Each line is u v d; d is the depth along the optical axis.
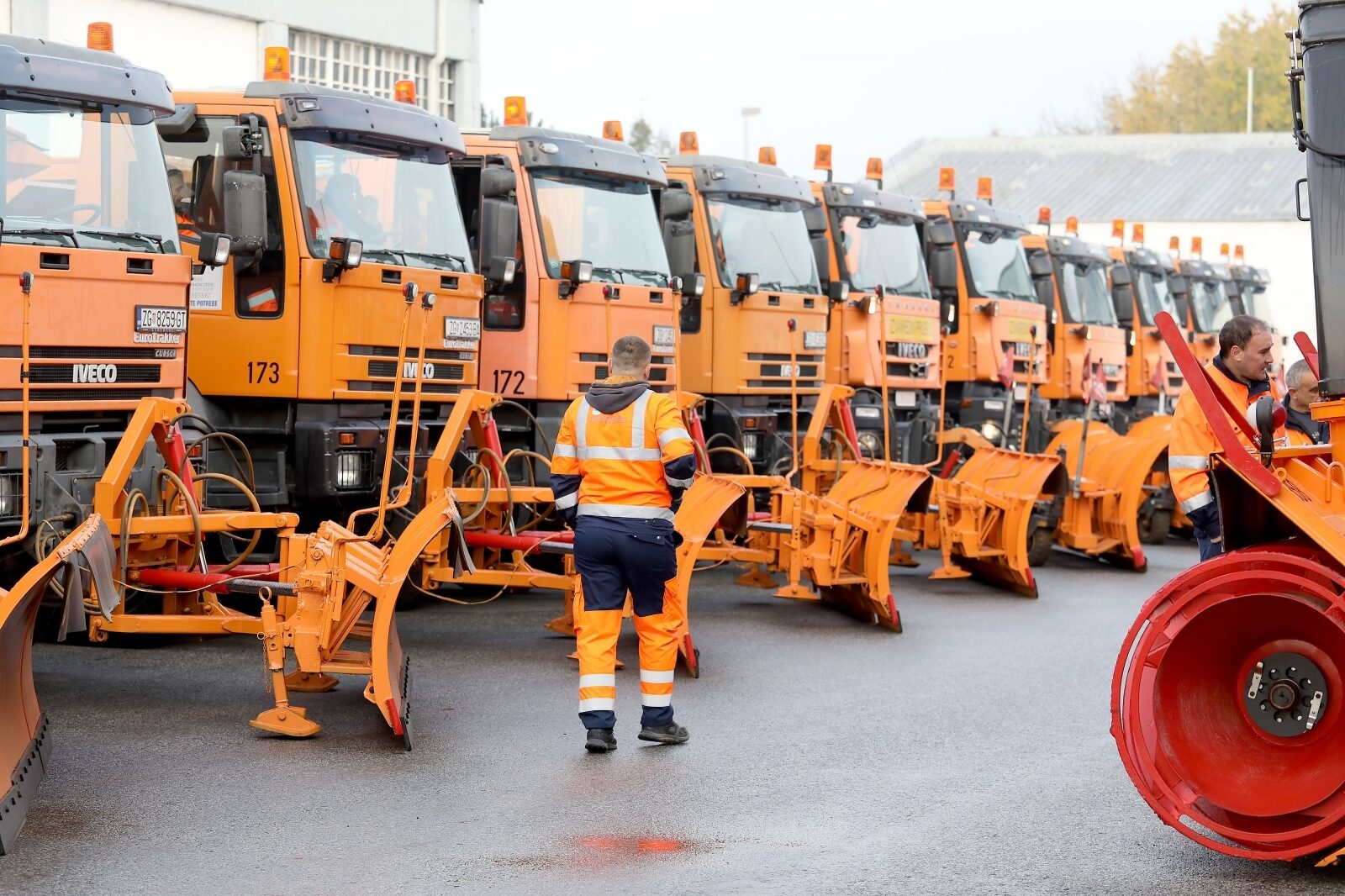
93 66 9.37
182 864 5.90
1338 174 6.25
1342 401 6.38
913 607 12.87
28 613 6.61
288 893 5.60
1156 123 78.00
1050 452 17.05
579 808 6.77
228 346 11.55
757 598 13.26
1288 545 6.27
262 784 7.04
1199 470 7.46
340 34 22.39
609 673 7.77
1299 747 6.00
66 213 9.12
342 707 8.66
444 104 24.91
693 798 6.95
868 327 17.25
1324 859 5.88
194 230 11.66
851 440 14.63
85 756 7.43
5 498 8.53
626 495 7.76
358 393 11.55
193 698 8.77
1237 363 7.93
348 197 11.70
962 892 5.72
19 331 8.70
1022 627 11.91
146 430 8.76
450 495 8.17
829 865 6.02
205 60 20.30
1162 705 6.19
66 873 5.77
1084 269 23.08
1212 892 5.77
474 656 10.27
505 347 13.34
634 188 14.24
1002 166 53.31
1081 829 6.57
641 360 8.02
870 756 7.79
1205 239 45.91
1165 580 14.85
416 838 6.29
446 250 12.35
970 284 19.47
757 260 15.73
